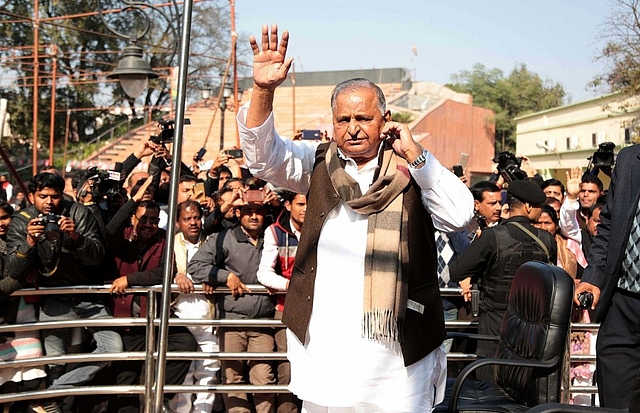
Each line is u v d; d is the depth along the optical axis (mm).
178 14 10391
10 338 4910
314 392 3219
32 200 4938
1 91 34156
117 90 36125
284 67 3117
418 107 33125
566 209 6316
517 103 52375
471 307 5266
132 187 7004
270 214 5688
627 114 25141
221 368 5281
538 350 4031
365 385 3156
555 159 31297
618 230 3883
